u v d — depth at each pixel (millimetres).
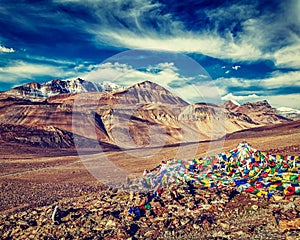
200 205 10320
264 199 10398
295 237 7723
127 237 8633
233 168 13258
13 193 16812
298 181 11398
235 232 8570
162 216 9867
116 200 11281
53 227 9531
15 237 9297
